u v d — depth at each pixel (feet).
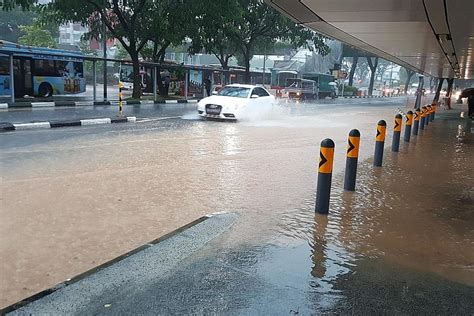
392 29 39.22
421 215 18.89
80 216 17.17
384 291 11.59
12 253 13.51
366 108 105.50
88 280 11.48
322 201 18.17
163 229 16.07
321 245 14.79
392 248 14.88
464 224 17.92
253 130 47.44
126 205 18.84
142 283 11.43
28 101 71.26
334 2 28.63
